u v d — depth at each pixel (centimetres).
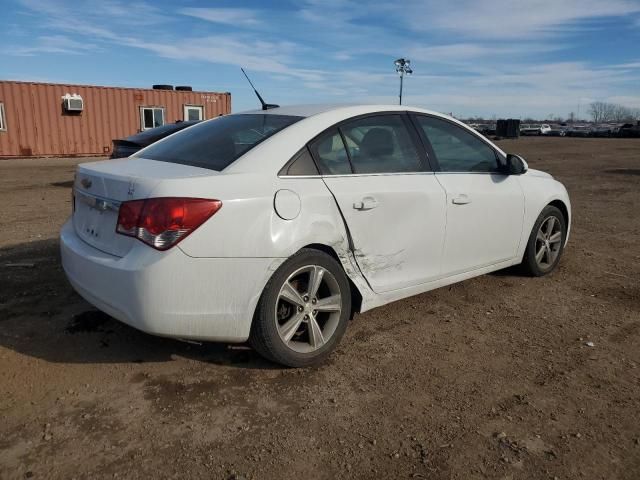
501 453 261
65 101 2158
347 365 343
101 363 335
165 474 242
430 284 405
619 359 357
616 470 251
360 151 366
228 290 297
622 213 873
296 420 284
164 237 280
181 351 352
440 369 340
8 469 242
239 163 317
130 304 287
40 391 303
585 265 562
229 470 246
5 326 382
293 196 318
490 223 441
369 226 354
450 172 416
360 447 263
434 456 258
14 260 548
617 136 5244
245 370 332
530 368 343
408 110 409
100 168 334
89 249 317
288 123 354
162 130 1029
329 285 342
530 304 450
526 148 3005
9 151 2094
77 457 251
